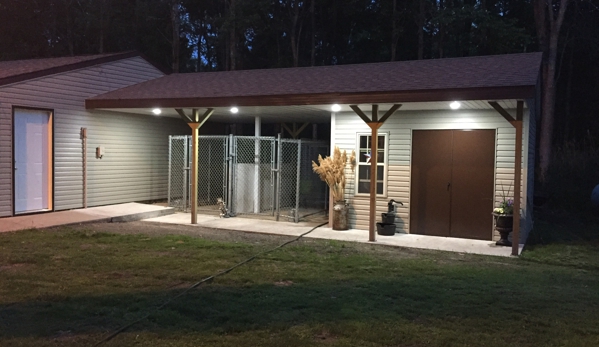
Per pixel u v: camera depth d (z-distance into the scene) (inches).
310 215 501.0
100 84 495.8
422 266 284.7
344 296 217.9
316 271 265.4
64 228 378.9
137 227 402.3
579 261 322.3
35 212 434.9
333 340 168.7
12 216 414.0
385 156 409.1
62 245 312.0
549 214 581.3
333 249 331.0
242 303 204.8
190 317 187.3
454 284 244.8
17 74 414.6
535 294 229.9
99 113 494.0
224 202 484.7
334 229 414.0
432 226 397.4
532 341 171.2
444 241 372.8
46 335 166.7
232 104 403.9
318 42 1147.3
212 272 254.7
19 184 423.5
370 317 190.4
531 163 426.6
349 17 1100.5
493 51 893.8
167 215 478.3
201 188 610.5
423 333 175.9
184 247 317.4
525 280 258.5
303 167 573.3
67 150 462.6
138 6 1090.1
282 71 509.0
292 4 1095.0
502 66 380.8
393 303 210.1
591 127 1036.5
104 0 1121.4
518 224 331.0
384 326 181.2
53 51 1182.9
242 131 901.2
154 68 571.2
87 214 435.8
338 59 1161.4
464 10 873.5
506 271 281.7
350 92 359.6
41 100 435.8
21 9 1135.6
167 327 176.2
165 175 586.2
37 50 1175.6
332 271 267.0
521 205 365.4
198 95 427.2
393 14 985.5
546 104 776.3
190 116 509.0
